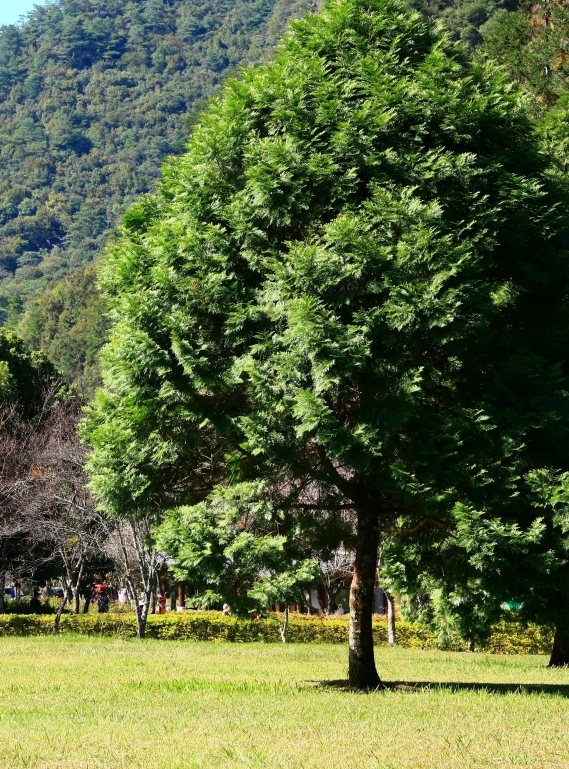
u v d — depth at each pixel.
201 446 14.45
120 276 14.59
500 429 12.67
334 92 13.70
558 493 12.10
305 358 12.30
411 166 13.34
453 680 16.98
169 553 13.55
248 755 8.63
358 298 12.96
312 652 24.16
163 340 13.44
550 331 14.17
